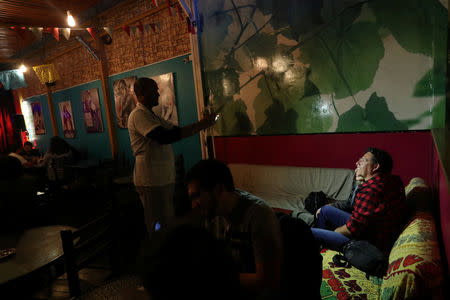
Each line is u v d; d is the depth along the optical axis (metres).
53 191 5.38
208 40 4.05
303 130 3.47
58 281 1.88
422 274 1.13
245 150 4.00
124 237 3.28
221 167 1.18
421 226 1.49
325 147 3.34
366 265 1.79
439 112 2.52
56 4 4.24
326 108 3.25
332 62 3.12
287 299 1.04
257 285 1.06
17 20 4.79
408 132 2.80
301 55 3.31
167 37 4.51
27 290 1.89
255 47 3.65
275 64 3.53
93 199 5.25
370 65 2.91
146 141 2.23
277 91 3.57
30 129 9.00
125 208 4.02
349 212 2.61
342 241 1.96
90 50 5.49
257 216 1.13
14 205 2.45
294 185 3.50
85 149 6.85
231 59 3.89
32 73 8.07
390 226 1.88
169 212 2.36
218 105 4.14
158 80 4.76
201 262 0.42
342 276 2.02
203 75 4.20
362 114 3.03
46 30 3.51
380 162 1.96
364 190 1.94
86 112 6.49
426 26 2.57
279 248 1.09
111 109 5.79
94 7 5.44
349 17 2.95
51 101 7.55
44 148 8.51
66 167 5.51
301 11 3.23
